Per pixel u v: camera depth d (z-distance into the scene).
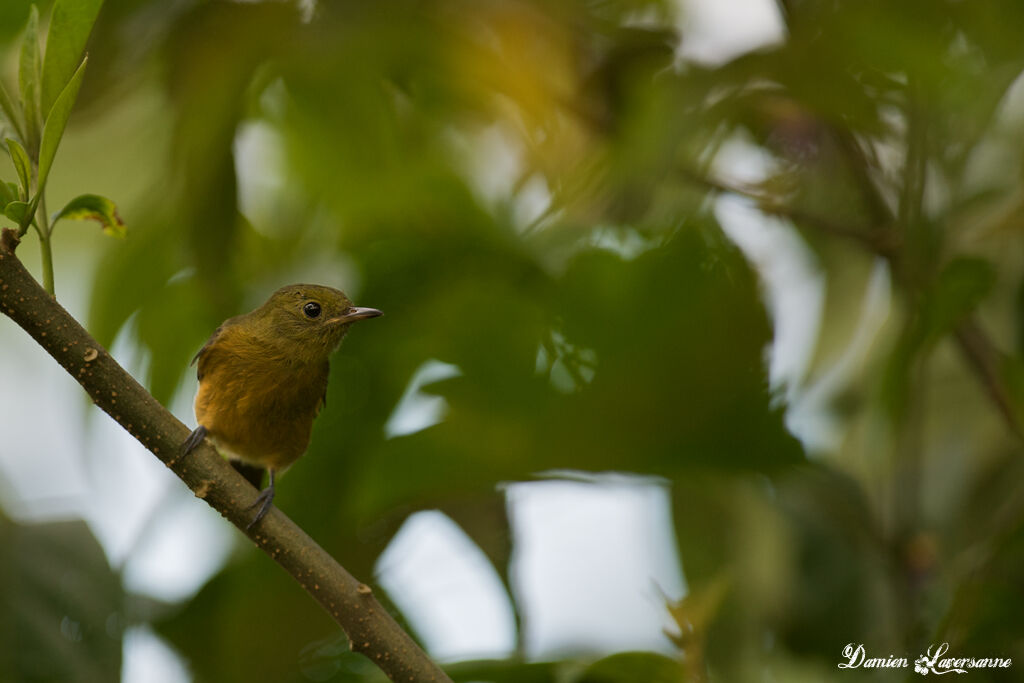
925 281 8.25
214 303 9.85
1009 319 9.52
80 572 8.92
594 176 9.09
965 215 8.79
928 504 9.49
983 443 9.54
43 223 5.98
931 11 7.86
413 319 9.37
